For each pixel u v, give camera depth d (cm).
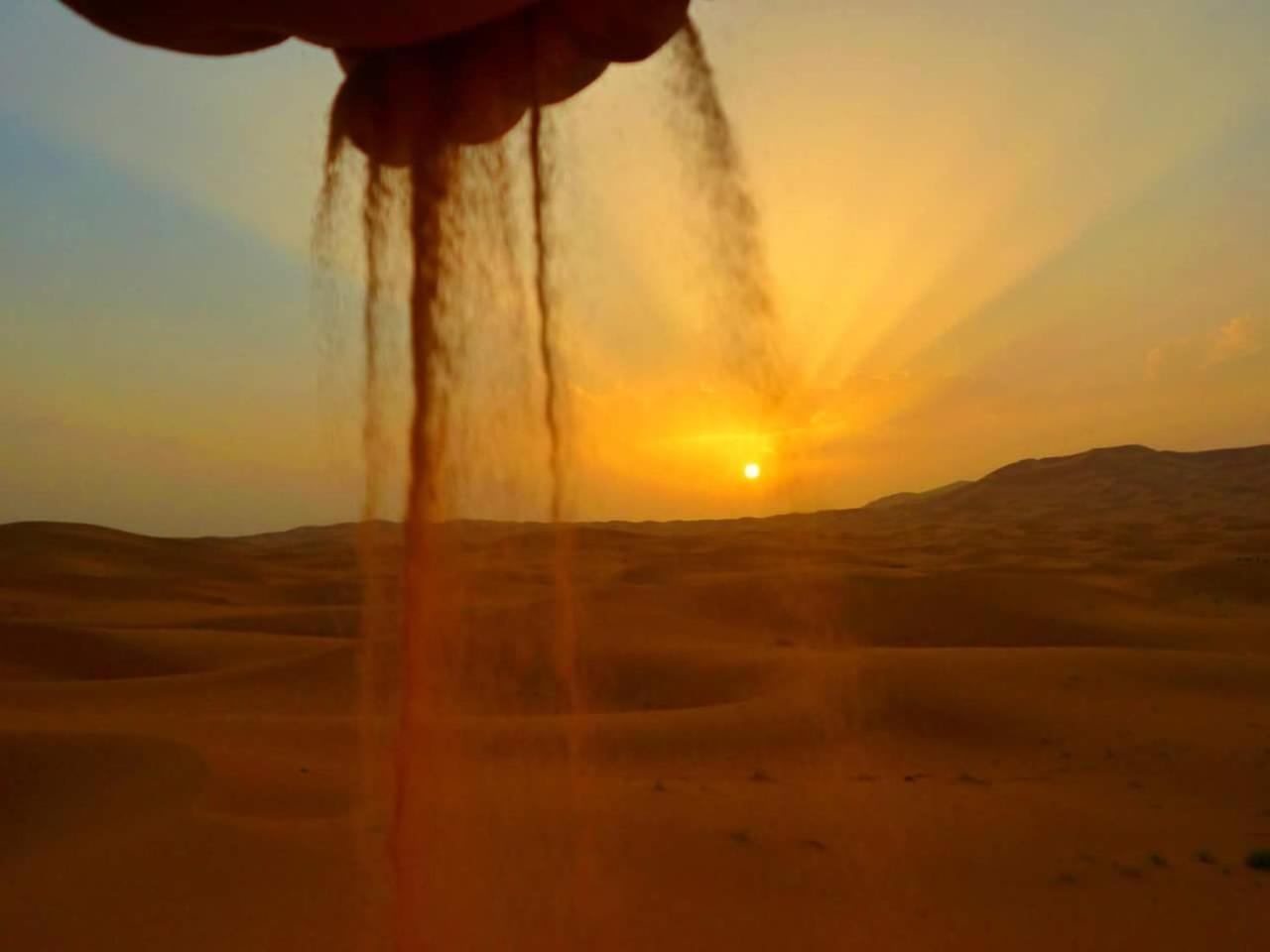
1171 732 1800
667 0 230
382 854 859
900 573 4531
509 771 1187
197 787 1107
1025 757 1703
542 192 277
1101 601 4203
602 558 6869
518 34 237
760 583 4038
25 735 1341
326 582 6575
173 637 3484
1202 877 884
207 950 685
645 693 2472
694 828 970
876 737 1822
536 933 649
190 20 189
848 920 760
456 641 315
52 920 741
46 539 7669
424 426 281
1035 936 737
